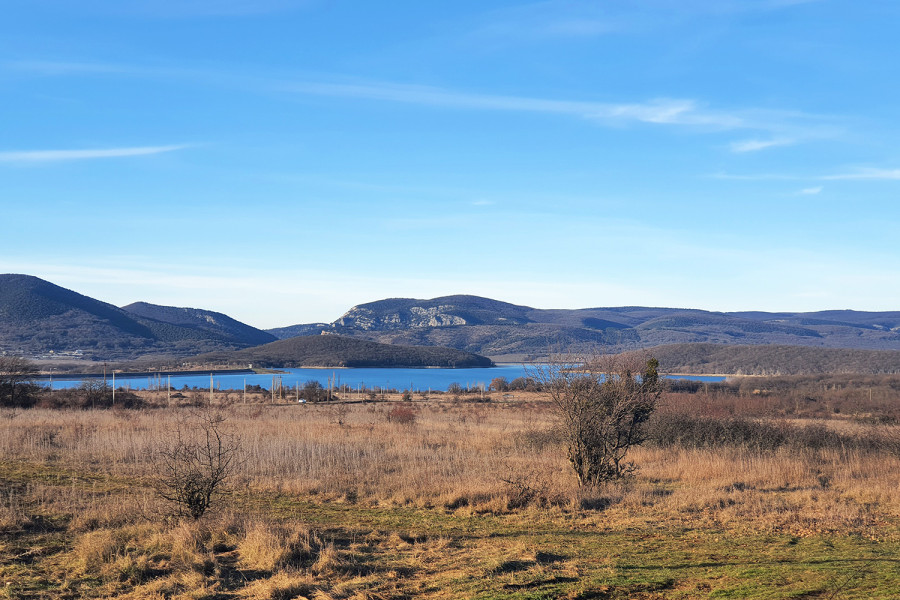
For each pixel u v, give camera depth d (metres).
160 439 22.47
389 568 9.47
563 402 17.50
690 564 9.80
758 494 15.73
